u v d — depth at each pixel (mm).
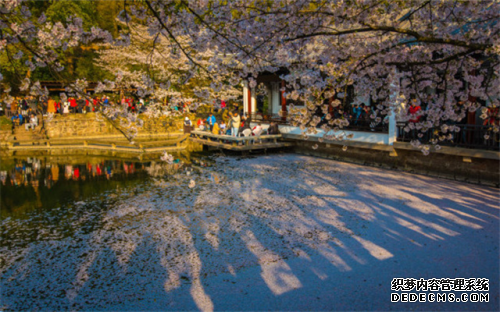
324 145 21531
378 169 17797
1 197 14578
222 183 15984
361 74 7039
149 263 8648
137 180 17031
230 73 6641
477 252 8500
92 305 7051
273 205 12672
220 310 6668
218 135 23984
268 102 26859
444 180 15195
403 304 6602
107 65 32906
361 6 5695
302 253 8852
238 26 6266
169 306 6891
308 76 7543
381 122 18047
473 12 6000
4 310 6961
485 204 11906
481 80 6949
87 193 14969
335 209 12031
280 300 6895
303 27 6336
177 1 5020
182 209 12523
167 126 32062
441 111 7613
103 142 26531
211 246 9453
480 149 13797
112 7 40094
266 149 23297
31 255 9250
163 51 24172
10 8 4457
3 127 30141
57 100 31484
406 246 8992
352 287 7234
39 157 23906
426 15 6672
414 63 5922
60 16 31266
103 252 9312
